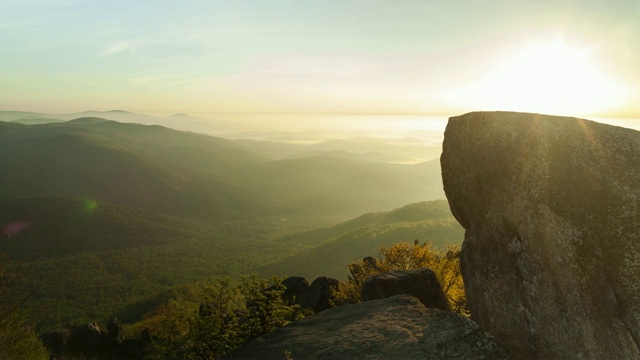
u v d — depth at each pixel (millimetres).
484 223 5891
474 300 6191
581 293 4336
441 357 5539
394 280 9484
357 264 16500
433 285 9641
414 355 5684
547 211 4773
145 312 100438
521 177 5195
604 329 4109
